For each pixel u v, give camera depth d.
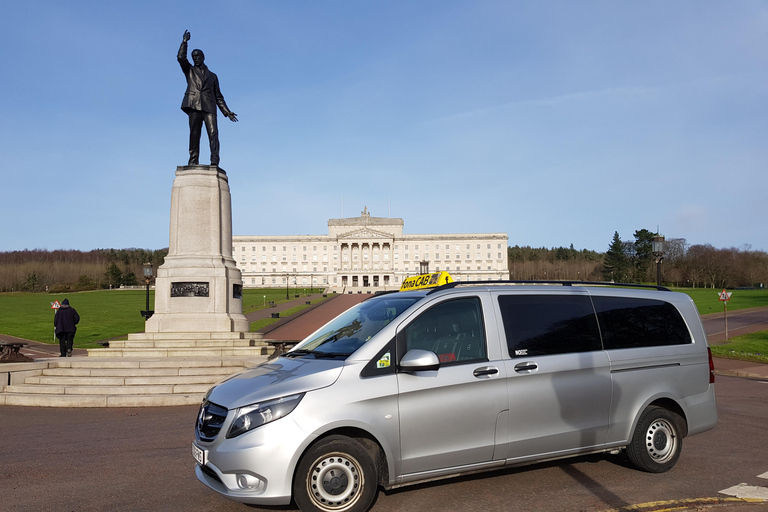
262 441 4.51
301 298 85.50
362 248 144.38
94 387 11.76
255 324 43.47
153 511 5.08
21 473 6.34
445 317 5.41
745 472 6.21
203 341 15.61
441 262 144.25
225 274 16.70
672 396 6.25
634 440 5.99
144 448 7.55
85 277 121.06
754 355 22.33
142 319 47.16
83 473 6.32
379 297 6.42
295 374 4.94
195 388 11.98
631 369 6.04
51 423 9.44
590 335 5.95
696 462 6.66
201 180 17.06
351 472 4.71
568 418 5.60
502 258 143.38
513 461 5.36
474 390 5.18
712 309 56.53
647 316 6.42
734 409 10.95
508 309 5.67
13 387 11.86
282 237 149.00
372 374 4.92
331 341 5.68
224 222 17.50
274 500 4.48
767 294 79.56
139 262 167.25
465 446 5.13
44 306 63.22
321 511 4.60
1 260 151.75
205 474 4.99
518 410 5.35
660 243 23.27
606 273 131.62
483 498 5.27
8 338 32.44
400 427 4.88
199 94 17.53
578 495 5.36
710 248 131.25
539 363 5.52
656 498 5.27
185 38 17.66
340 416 4.66
